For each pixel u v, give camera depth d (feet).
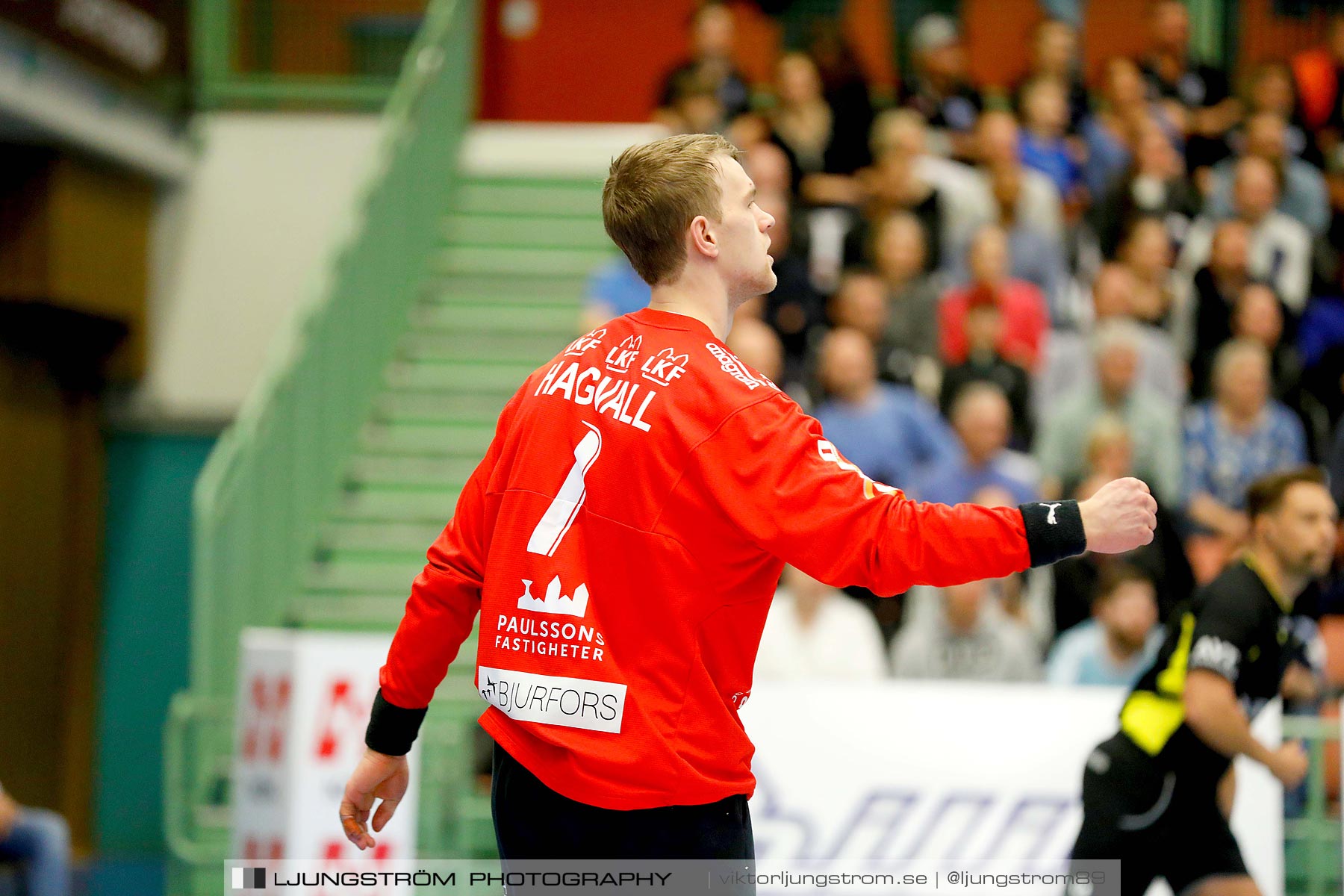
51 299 67.72
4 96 59.62
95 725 75.92
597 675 15.46
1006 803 38.83
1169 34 75.92
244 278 76.59
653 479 15.57
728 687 15.96
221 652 48.75
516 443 16.81
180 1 75.72
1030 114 71.05
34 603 72.18
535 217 72.74
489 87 85.20
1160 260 64.80
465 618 17.34
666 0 84.89
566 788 15.44
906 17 82.43
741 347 56.85
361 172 76.64
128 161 71.77
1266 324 64.85
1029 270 64.59
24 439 71.41
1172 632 35.50
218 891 46.16
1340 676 55.06
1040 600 54.08
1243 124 74.08
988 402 55.47
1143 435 59.52
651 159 17.19
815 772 39.34
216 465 48.98
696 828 15.38
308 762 38.99
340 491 59.82
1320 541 33.50
